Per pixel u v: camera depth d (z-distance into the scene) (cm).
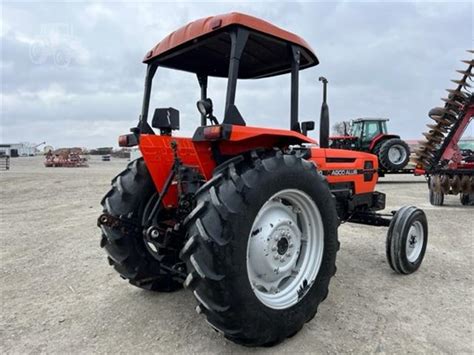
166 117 271
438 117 784
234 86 222
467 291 315
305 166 246
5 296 310
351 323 258
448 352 221
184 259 204
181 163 277
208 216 201
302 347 228
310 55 296
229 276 198
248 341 212
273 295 238
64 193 1025
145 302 294
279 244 241
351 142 1460
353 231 536
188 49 262
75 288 326
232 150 241
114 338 240
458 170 777
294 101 267
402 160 1377
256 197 211
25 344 234
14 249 451
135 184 287
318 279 252
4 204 841
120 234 278
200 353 222
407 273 353
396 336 240
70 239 500
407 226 342
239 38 223
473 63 732
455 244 465
